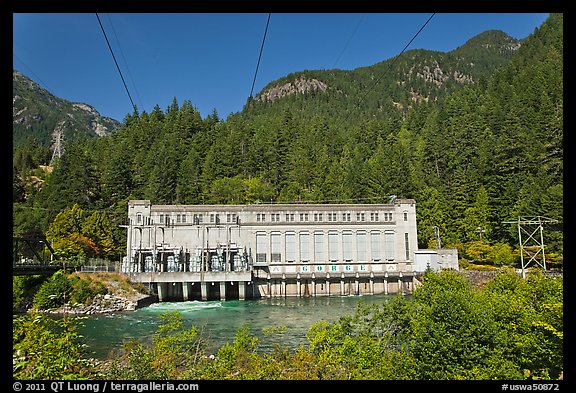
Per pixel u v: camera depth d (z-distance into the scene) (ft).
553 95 427.74
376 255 349.61
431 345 79.05
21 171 538.06
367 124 642.22
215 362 78.02
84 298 231.50
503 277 122.42
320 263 343.67
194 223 338.13
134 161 488.44
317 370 74.28
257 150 517.96
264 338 155.43
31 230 311.27
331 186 434.71
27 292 180.96
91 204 395.14
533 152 357.41
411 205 358.02
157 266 317.42
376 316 98.68
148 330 175.42
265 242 343.87
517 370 82.84
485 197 357.82
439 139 467.52
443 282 137.18
